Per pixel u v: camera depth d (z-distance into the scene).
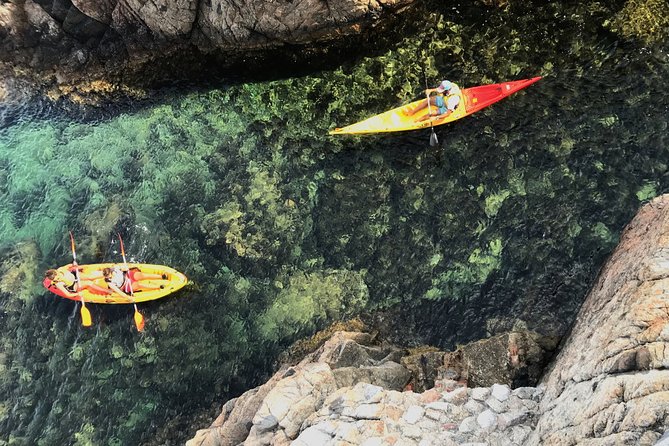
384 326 9.94
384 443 7.48
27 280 11.20
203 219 11.30
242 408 9.02
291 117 11.98
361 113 11.64
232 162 11.80
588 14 11.15
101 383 10.35
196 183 11.70
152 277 10.66
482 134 10.80
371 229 10.66
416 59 11.75
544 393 7.61
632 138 10.17
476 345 8.80
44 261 11.34
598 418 5.96
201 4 12.01
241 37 12.14
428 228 10.45
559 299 9.38
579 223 9.80
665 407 5.44
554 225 9.91
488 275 9.90
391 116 11.25
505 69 11.25
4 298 11.10
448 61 11.59
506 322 9.44
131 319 10.64
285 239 10.90
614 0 11.09
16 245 11.58
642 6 10.92
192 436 9.65
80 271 10.79
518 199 10.24
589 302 8.58
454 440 7.38
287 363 9.89
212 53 12.65
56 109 13.06
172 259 11.01
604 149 10.20
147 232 11.31
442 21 11.77
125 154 12.30
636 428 5.48
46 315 10.91
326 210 10.98
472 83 11.34
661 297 6.73
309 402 8.46
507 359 8.54
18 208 12.09
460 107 10.91
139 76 12.97
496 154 10.60
